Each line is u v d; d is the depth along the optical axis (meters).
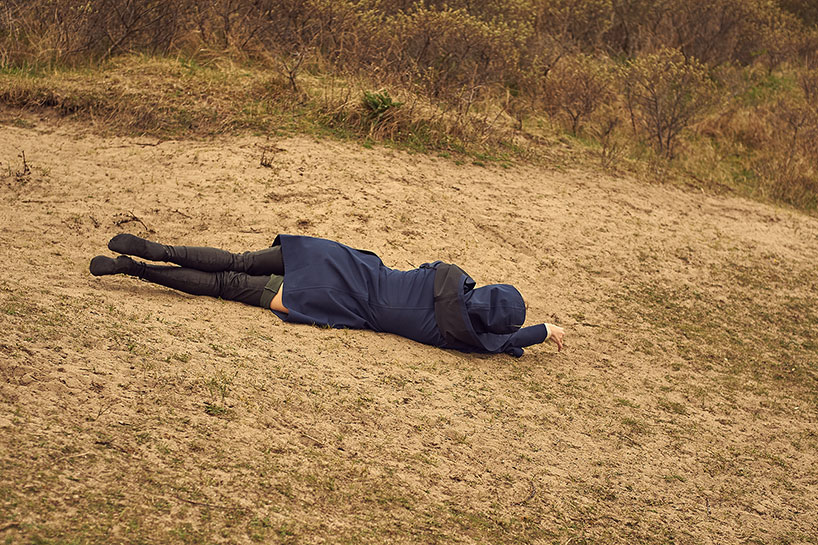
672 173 10.69
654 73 11.56
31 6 9.90
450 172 8.73
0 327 3.66
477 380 4.76
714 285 7.59
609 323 6.40
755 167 11.73
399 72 10.52
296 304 4.95
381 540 3.01
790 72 15.22
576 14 13.58
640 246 8.02
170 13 10.45
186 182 7.18
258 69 10.27
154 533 2.65
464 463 3.77
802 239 9.30
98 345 3.78
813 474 4.60
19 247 5.23
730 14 14.77
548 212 8.29
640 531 3.62
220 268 5.00
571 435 4.36
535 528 3.42
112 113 8.45
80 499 2.70
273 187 7.36
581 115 11.44
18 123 8.02
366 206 7.30
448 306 4.99
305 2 10.83
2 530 2.45
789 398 5.67
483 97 11.05
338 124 9.12
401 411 4.06
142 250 4.72
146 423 3.26
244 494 3.02
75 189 6.64
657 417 4.90
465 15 11.15
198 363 3.89
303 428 3.63
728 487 4.25
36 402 3.16
